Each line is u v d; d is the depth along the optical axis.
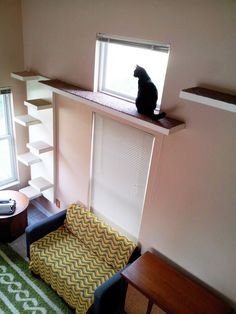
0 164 4.01
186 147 2.18
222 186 2.06
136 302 2.50
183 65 1.99
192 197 2.28
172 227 2.53
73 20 2.62
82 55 2.69
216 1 1.71
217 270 2.33
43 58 3.15
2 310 2.74
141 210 2.81
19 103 3.66
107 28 2.37
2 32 3.13
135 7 2.12
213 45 1.80
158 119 2.11
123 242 2.84
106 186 3.09
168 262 2.71
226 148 1.95
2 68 3.31
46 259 2.88
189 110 2.06
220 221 2.16
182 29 1.92
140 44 2.20
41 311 2.76
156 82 2.34
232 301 2.31
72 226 3.22
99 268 2.85
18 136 3.88
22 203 3.59
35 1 2.94
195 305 2.24
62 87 2.77
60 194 3.81
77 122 3.06
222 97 1.70
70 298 2.65
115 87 2.67
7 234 3.46
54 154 3.54
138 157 2.62
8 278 3.07
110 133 2.78
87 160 3.13
